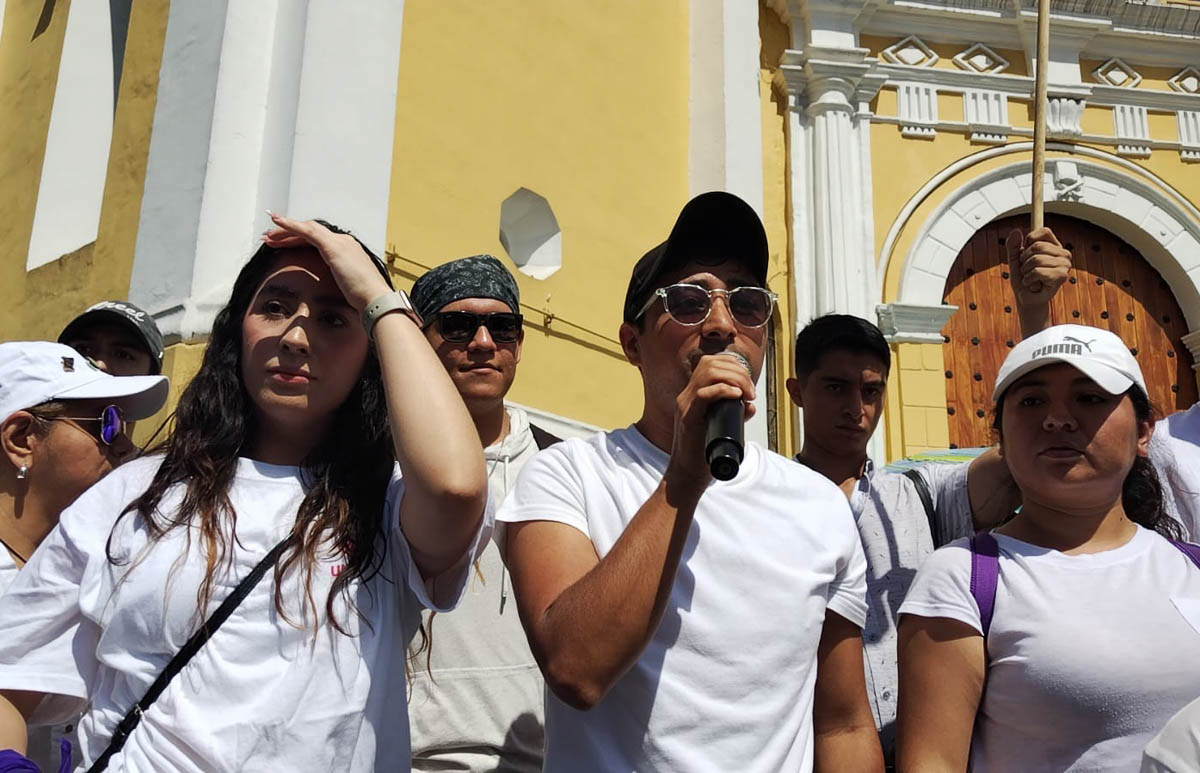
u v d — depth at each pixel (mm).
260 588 1590
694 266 1888
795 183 7418
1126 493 2195
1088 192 7766
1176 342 7852
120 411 2121
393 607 1719
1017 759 1809
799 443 7012
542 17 5383
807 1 7551
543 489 1801
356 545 1682
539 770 2393
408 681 2307
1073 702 1760
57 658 1607
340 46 4176
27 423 2035
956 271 7652
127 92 4742
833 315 2959
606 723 1657
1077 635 1788
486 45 5027
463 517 1580
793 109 7562
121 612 1554
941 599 1910
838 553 1831
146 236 4137
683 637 1657
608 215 5605
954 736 1830
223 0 4180
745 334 1855
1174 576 1873
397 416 1600
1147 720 1740
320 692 1565
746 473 1844
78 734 1585
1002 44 8008
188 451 1695
